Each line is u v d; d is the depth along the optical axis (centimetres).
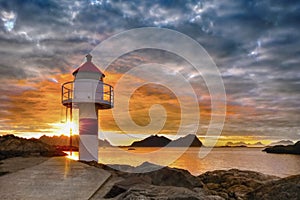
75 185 673
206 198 552
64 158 1154
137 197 518
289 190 608
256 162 3778
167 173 839
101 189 666
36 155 1227
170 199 512
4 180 718
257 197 666
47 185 671
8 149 1202
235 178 999
